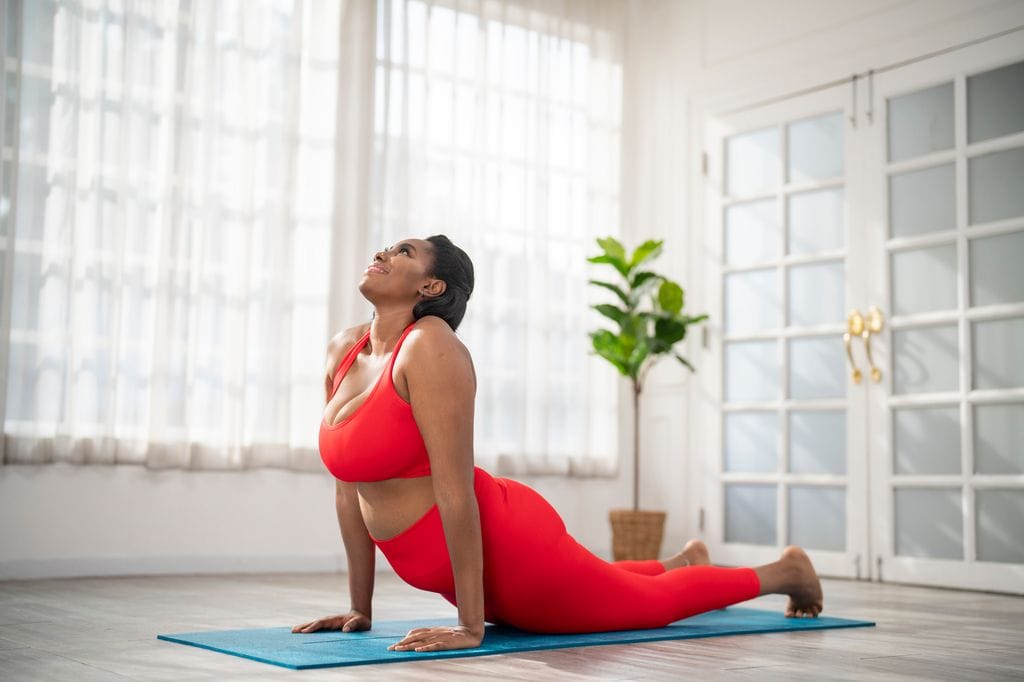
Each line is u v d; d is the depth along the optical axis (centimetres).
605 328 577
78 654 204
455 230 523
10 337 397
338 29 492
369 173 494
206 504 442
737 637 247
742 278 548
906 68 480
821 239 513
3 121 401
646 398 591
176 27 444
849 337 488
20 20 405
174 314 436
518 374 541
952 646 242
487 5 550
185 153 443
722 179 561
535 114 562
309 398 470
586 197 578
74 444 408
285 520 462
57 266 409
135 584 382
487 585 224
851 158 500
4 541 395
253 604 318
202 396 441
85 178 420
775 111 537
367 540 240
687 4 588
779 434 523
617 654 212
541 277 555
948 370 455
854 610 332
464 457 209
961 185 455
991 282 443
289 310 467
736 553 537
